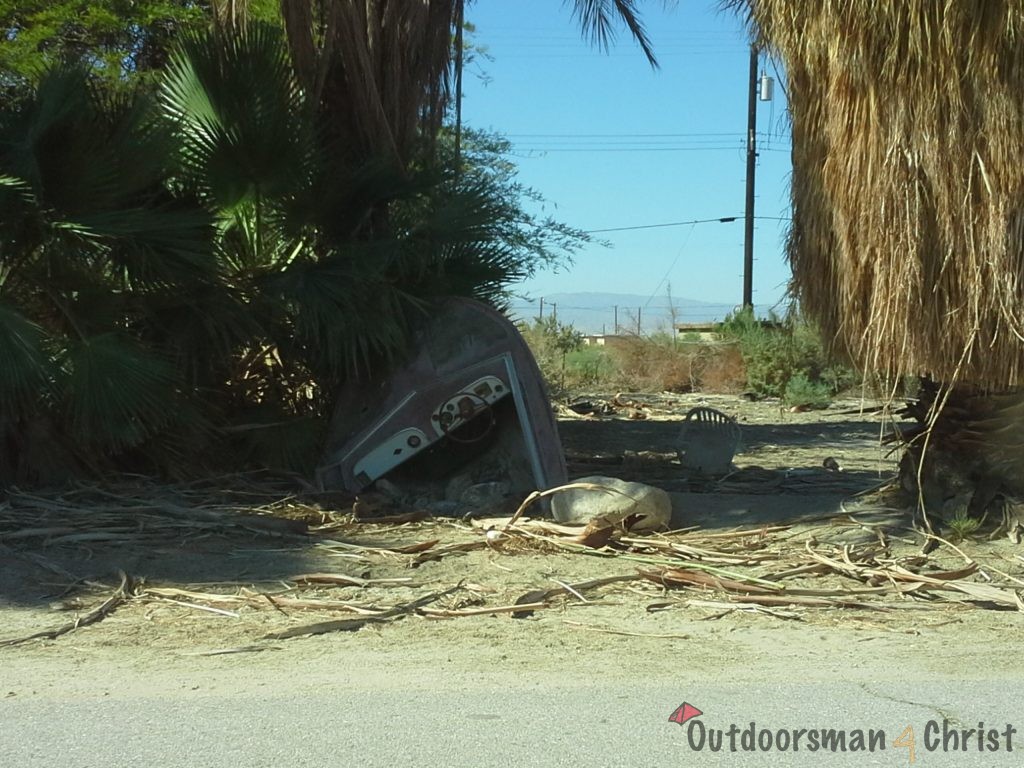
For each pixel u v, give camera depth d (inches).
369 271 362.0
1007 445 321.1
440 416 360.2
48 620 239.3
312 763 165.9
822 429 635.5
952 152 280.1
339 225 393.4
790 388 856.9
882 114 284.7
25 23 618.2
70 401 331.9
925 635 236.5
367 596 261.7
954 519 319.6
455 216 391.2
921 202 284.7
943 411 328.2
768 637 234.7
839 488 402.3
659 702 193.0
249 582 270.2
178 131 357.4
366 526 331.9
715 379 983.0
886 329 290.2
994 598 257.9
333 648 223.8
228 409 396.5
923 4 273.3
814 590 265.4
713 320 1130.7
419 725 181.2
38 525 311.6
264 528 313.9
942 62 275.7
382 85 412.8
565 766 165.9
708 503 369.1
